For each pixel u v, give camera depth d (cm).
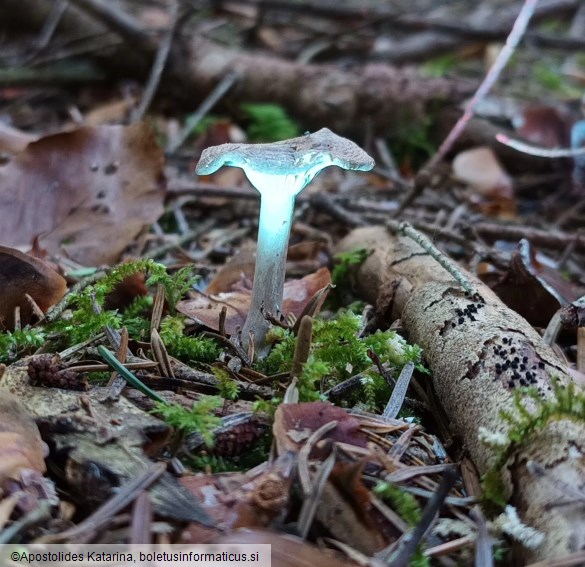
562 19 55
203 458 14
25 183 23
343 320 17
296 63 40
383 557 12
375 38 51
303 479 12
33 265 18
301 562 11
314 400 15
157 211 25
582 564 11
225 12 50
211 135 38
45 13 47
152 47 42
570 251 26
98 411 14
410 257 20
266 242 17
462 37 48
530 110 37
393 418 15
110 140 24
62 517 12
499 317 16
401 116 37
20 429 13
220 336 18
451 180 35
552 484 12
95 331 17
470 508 13
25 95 45
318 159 15
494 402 14
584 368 18
